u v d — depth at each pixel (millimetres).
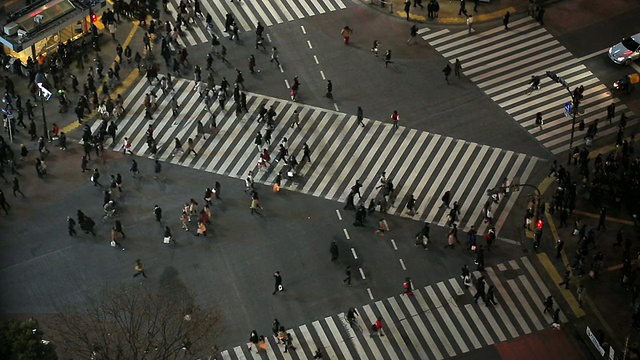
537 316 98625
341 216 105375
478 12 122562
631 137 111688
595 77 116688
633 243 103625
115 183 106750
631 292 99812
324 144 111000
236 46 119688
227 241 103562
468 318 98500
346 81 116375
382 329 97625
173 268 101688
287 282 100625
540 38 120312
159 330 93688
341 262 102000
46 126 111750
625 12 122188
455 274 101375
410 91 115438
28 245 103625
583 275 101375
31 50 117125
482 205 106188
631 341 96938
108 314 95875
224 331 97375
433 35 120562
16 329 85250
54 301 99500
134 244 103438
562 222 104250
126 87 116312
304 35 120688
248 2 124000
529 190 107188
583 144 111000
